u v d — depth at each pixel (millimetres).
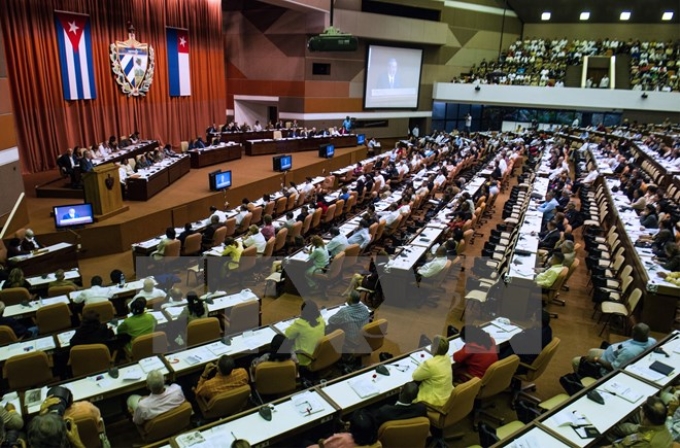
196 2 21812
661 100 27422
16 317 6715
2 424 3943
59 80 16297
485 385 5199
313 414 4535
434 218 11938
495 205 16453
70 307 7297
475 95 30625
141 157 15531
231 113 27328
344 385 4996
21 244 9320
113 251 11117
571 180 18328
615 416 4543
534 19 34281
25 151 15609
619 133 27203
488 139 28016
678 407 4715
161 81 20578
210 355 5578
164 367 5320
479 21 32438
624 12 31891
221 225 11055
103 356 5480
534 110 33125
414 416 4410
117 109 18656
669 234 9312
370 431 3977
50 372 5527
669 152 19703
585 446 4125
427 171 18766
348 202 14164
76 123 17156
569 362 6965
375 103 28656
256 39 25953
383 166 20438
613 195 14289
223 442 4125
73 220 10578
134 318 6062
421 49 29875
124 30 18422
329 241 9875
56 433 3537
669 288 7398
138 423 4602
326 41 16203
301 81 25500
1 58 10297
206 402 4945
